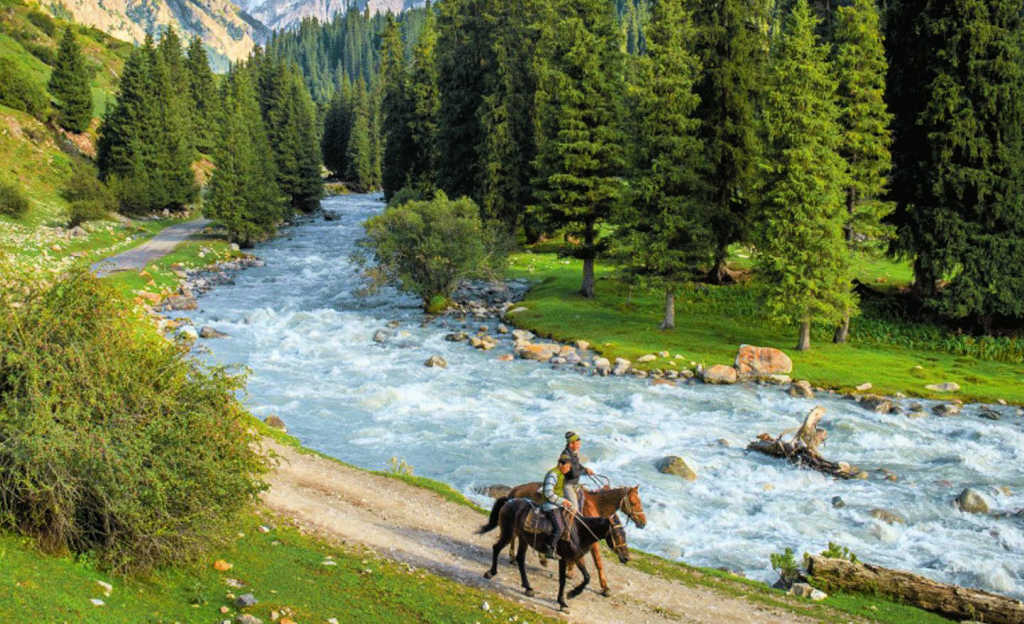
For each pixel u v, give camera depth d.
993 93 41.44
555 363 36.72
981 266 41.03
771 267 36.78
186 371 12.02
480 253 49.50
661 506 19.67
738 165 48.00
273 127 114.62
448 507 17.91
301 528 14.72
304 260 71.19
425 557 14.42
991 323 43.53
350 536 14.91
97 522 10.17
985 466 23.31
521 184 66.94
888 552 17.44
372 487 18.62
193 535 10.67
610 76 49.19
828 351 38.50
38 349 10.32
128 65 89.81
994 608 13.34
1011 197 41.47
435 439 25.00
